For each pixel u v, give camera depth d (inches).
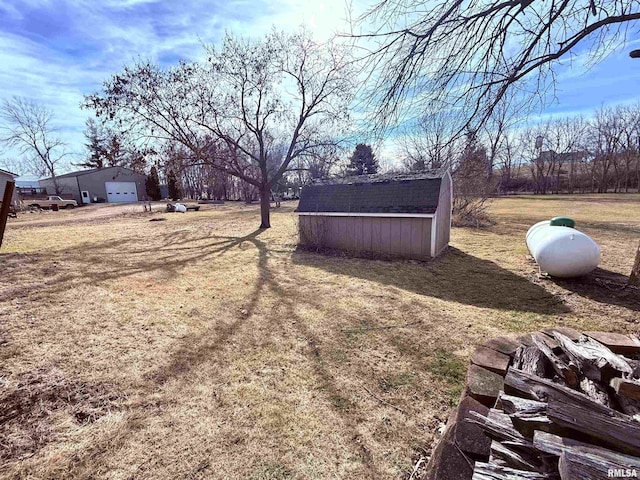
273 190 1175.6
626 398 50.6
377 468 68.1
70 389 95.0
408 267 243.4
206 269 242.5
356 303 167.5
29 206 868.0
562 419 44.8
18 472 66.7
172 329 137.3
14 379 99.2
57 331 134.1
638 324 135.0
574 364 59.7
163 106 379.9
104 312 155.6
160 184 1411.2
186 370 105.9
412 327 136.9
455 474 48.9
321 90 398.9
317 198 323.3
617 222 433.1
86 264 253.0
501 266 236.5
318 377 101.2
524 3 107.1
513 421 49.5
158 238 385.4
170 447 73.8
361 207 289.9
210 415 84.4
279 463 69.5
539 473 43.5
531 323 138.6
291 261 270.2
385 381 98.7
